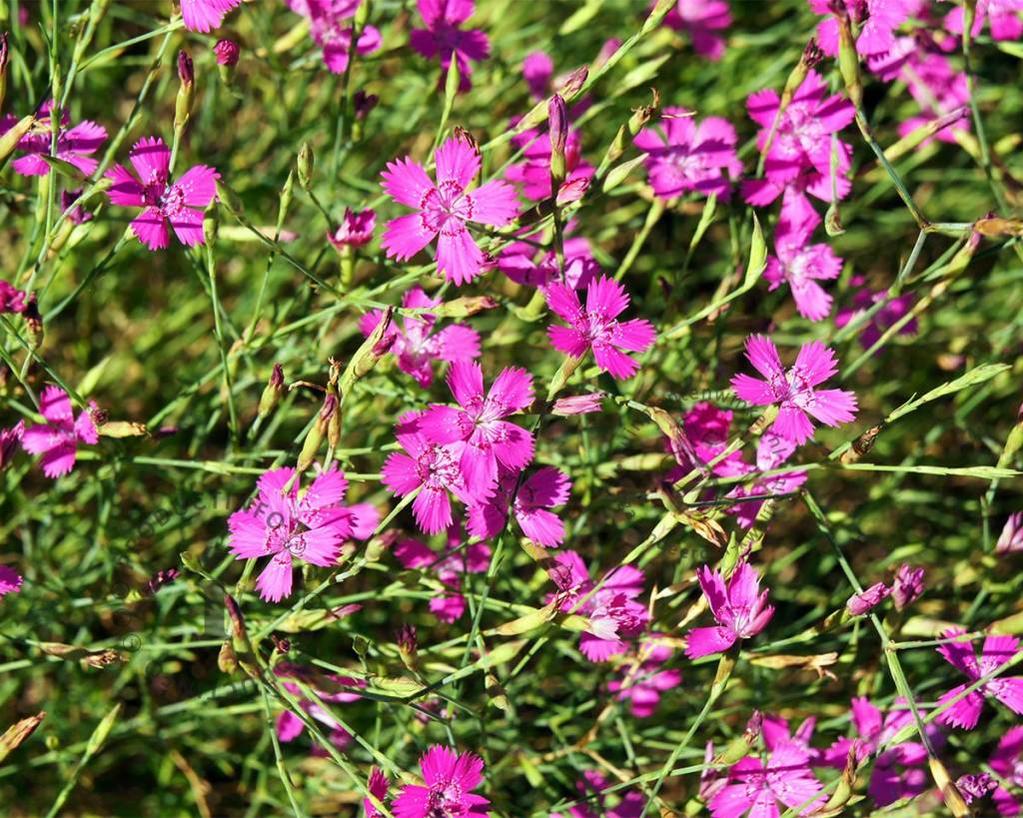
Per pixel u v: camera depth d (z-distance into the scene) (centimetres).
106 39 47
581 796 42
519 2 49
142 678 43
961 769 41
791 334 47
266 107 48
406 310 39
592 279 40
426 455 39
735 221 43
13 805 44
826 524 39
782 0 49
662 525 38
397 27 47
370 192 46
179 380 45
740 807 40
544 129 42
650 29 39
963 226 39
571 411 38
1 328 41
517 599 42
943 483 47
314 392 43
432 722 42
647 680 42
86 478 44
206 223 39
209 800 45
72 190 41
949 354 45
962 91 44
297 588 42
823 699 44
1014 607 42
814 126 42
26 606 44
